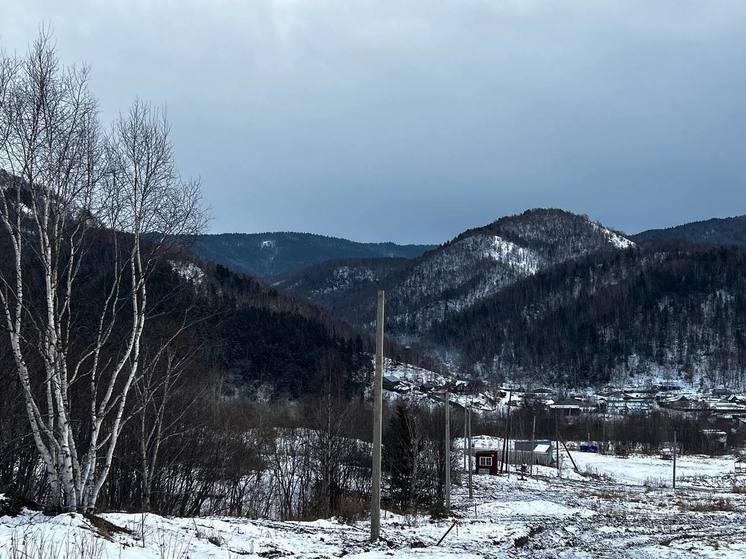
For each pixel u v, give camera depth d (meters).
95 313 17.97
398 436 36.56
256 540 15.20
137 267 17.69
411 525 23.69
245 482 35.53
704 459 90.31
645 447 102.94
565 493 49.56
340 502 30.53
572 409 135.50
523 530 23.23
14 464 22.27
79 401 23.48
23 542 10.31
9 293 16.58
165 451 28.31
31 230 15.95
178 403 29.06
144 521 14.84
